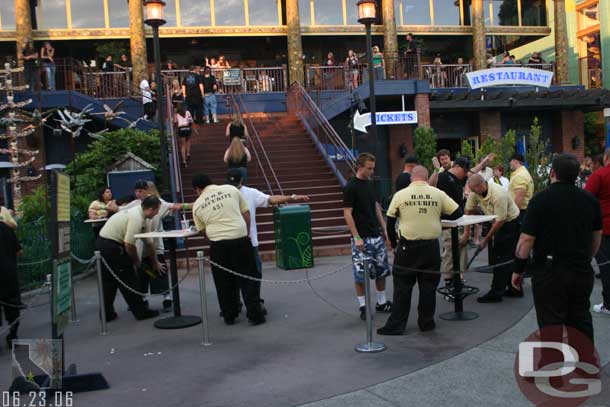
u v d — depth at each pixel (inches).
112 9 869.2
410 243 247.8
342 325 268.5
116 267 294.8
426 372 200.4
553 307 182.5
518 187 336.5
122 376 213.2
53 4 861.2
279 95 854.5
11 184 659.4
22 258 374.9
